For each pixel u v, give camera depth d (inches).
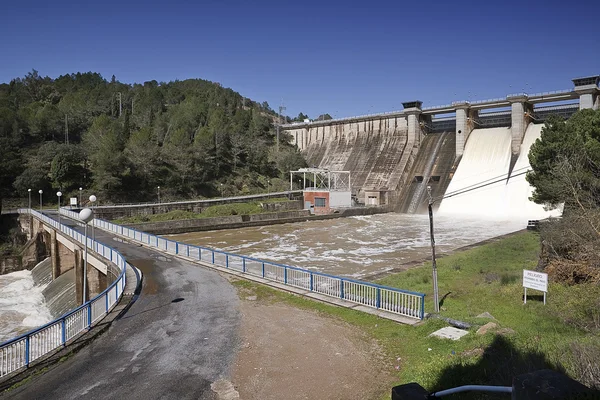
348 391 525.7
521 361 494.0
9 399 520.1
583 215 1061.8
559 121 1723.7
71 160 3649.1
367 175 4286.4
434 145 4084.6
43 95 6407.5
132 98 6742.1
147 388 544.4
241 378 569.6
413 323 751.7
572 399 155.9
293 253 1915.6
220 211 3129.9
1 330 1466.5
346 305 876.0
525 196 3129.9
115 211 2901.1
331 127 5132.9
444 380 487.2
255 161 4763.8
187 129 4808.1
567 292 885.8
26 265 2568.9
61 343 675.4
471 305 896.9
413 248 2005.4
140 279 1141.1
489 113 3944.4
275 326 774.5
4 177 3550.7
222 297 978.1
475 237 2301.9
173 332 749.9
